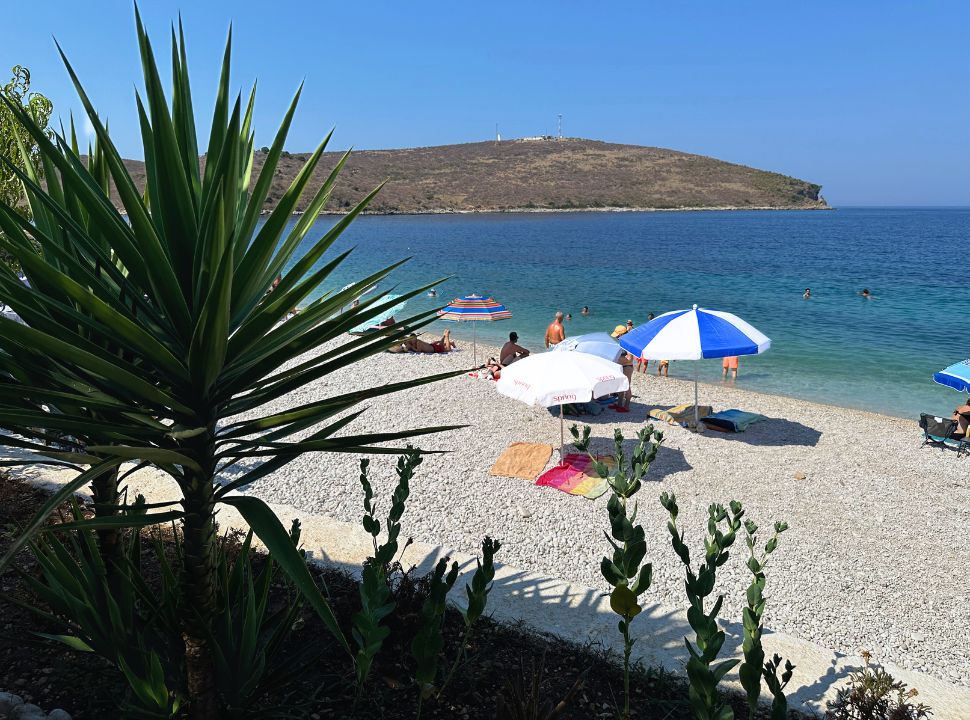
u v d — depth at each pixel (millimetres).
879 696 4281
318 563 5957
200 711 3381
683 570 8281
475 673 4340
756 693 2045
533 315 33469
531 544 8742
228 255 2289
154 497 7723
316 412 3023
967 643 7109
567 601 5609
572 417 14719
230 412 3072
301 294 2854
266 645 3707
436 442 12766
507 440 13031
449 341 22766
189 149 3223
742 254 71312
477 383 17141
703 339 12359
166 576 3693
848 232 119062
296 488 10234
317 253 2910
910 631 7281
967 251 78250
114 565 3793
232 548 5551
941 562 8836
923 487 11375
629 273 52625
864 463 12453
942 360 23609
